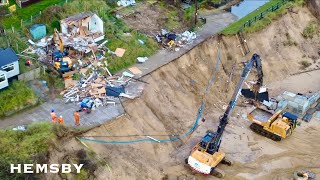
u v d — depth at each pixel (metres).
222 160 44.53
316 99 53.38
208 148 42.97
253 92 52.34
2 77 42.75
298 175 43.19
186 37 55.03
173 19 58.59
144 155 42.81
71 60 48.56
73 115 42.69
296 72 58.06
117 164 40.34
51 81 46.28
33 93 43.88
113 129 42.31
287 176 43.94
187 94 50.16
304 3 64.81
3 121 41.44
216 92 52.22
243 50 56.50
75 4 55.53
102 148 40.78
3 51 44.09
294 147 47.16
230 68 54.84
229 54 55.78
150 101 46.53
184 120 48.03
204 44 54.66
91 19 52.62
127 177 40.22
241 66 55.22
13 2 56.56
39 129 39.78
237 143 47.19
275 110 51.06
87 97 44.97
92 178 38.28
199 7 61.88
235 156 45.66
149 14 58.66
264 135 48.06
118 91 45.66
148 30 55.75
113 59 49.81
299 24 62.75
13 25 52.28
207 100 50.97
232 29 57.34
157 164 43.19
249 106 52.00
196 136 47.00
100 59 49.50
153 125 45.25
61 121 40.69
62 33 51.53
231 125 49.28
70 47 49.47
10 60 43.59
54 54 48.38
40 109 43.22
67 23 51.34
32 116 42.28
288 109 51.94
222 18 60.03
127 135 42.88
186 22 58.28
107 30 53.44
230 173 43.81
